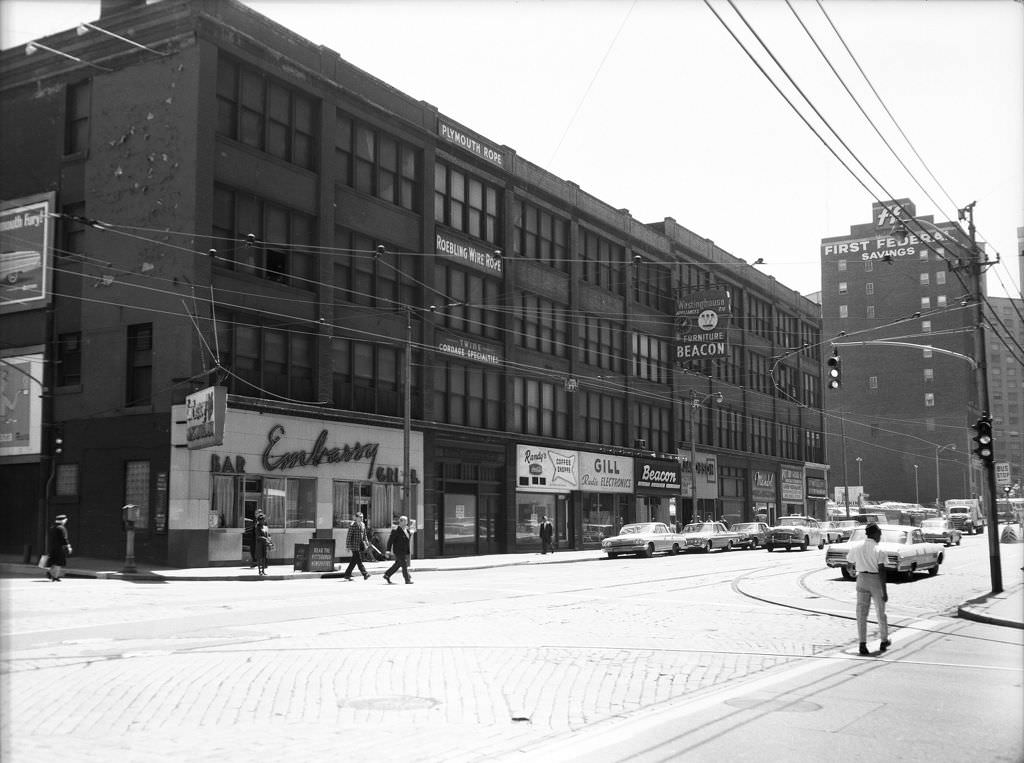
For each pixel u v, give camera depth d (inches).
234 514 1263.5
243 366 1305.4
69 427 1309.1
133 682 401.1
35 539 1318.9
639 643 555.2
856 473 4562.0
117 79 1317.7
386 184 1590.8
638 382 2276.1
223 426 1098.7
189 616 668.7
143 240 1267.2
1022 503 3553.2
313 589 936.9
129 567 1085.8
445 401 1700.3
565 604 789.2
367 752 291.6
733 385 2746.1
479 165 1806.1
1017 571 1269.7
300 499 1370.6
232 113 1317.7
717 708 368.5
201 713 343.6
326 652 498.3
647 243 2351.1
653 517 2309.3
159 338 1241.4
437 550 1642.5
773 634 605.3
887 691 407.2
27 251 1353.3
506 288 1846.7
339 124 1503.4
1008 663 489.4
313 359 1412.4
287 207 1387.8
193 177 1238.3
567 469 1973.4
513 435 1824.6
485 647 526.9
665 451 2383.1
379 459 1508.4
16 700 358.6
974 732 329.7
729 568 1334.9
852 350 4611.2
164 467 1216.8
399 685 405.1
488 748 301.0
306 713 347.3
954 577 1159.0
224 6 1298.0
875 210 4591.5
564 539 1985.7
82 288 1312.7
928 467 4399.6
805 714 357.7
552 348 1987.0
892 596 898.7
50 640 537.6
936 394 4426.7
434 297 1660.9
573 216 2071.9
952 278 4439.0
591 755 294.5
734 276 2792.8
